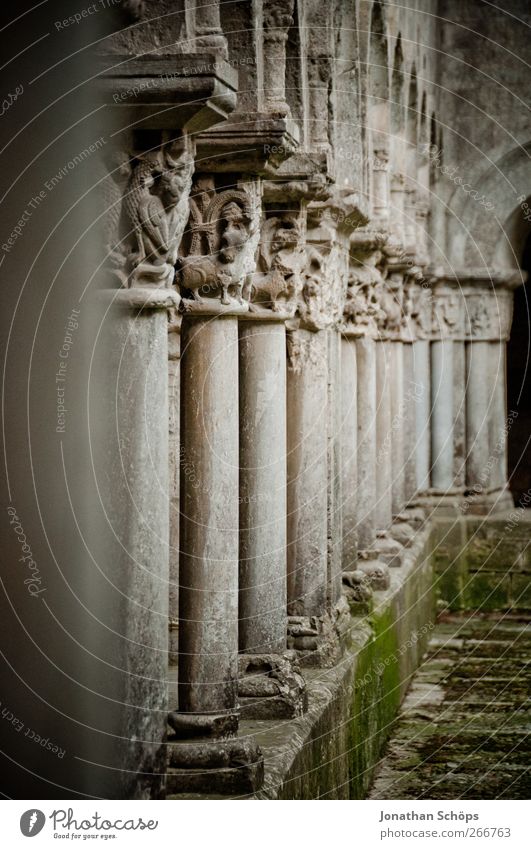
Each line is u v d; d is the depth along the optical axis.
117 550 5.43
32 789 5.50
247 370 8.11
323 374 9.44
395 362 15.52
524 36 18.73
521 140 18.78
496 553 18.30
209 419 6.53
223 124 6.52
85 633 5.46
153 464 5.44
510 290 19.22
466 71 18.84
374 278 12.13
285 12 7.01
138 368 5.41
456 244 18.91
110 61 5.33
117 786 5.46
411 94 16.02
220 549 6.54
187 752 6.15
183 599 6.53
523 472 23.17
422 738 11.73
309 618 9.20
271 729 7.33
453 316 18.86
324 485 9.43
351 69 10.70
